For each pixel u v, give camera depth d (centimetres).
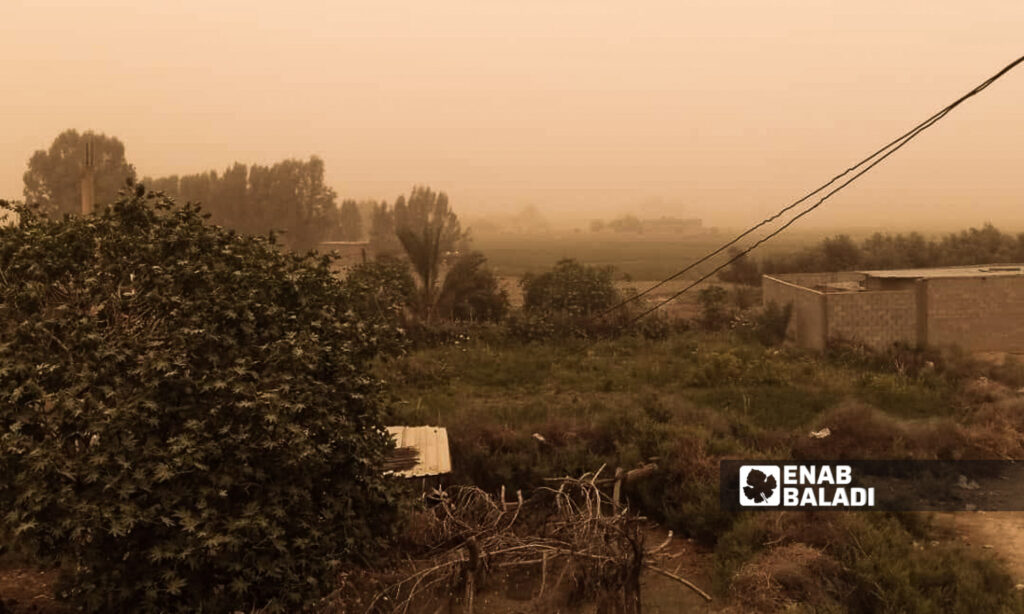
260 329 922
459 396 2209
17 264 883
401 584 962
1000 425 1812
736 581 1063
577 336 3191
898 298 2772
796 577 1046
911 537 1234
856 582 1044
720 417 1775
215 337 853
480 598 1007
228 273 931
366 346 1002
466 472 1467
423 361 2567
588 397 2212
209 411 812
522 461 1489
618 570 947
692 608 1048
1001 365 2506
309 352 880
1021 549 1226
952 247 5691
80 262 931
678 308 4500
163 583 803
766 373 2394
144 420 788
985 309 2777
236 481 809
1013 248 5528
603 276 3700
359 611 947
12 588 1027
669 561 1217
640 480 1434
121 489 757
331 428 877
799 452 1627
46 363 807
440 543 1034
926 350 2661
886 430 1698
